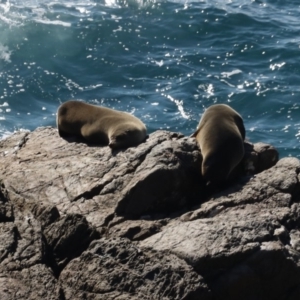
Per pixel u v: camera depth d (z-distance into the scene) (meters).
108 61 48.41
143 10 56.28
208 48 50.75
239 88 43.78
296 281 14.66
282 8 60.00
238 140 19.11
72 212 17.41
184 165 18.33
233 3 59.53
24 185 18.75
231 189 17.64
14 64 47.19
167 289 13.48
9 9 54.69
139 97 43.28
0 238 15.02
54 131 22.94
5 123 40.44
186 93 43.31
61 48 49.78
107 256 14.11
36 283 13.90
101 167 19.08
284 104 41.56
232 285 14.02
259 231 14.85
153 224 16.58
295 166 18.30
